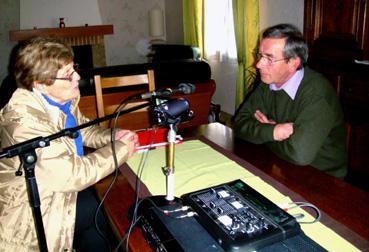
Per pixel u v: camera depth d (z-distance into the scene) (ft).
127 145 4.32
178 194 3.64
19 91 4.02
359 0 7.11
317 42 8.23
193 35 15.83
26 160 3.10
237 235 2.61
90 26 18.35
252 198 3.15
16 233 4.05
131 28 20.63
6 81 8.45
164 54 17.22
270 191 3.67
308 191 3.70
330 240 2.86
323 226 3.05
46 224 4.02
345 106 7.70
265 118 5.19
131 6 20.25
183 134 5.49
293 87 5.08
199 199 3.14
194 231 2.82
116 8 19.99
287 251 2.55
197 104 9.43
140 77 7.11
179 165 4.36
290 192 3.67
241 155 4.68
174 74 9.19
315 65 8.16
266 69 5.00
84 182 3.86
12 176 3.94
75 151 4.32
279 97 5.28
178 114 3.21
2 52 18.31
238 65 12.19
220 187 3.37
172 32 20.04
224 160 4.50
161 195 3.54
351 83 7.47
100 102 6.73
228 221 2.79
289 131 4.66
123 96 8.52
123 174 4.18
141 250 2.89
